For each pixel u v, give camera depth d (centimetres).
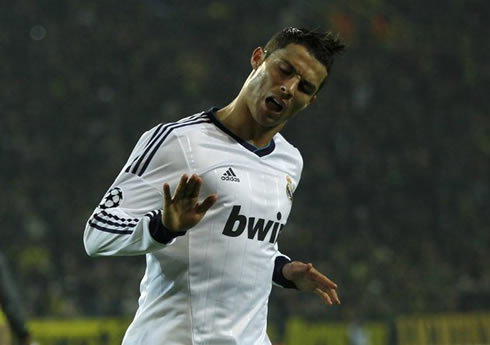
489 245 6116
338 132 6475
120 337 4059
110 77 6312
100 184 5709
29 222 5344
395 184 6353
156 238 909
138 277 5006
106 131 6038
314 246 5669
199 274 1023
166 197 878
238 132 1070
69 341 3975
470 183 6500
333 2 6838
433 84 6956
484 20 7394
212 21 6675
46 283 4925
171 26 6688
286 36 1065
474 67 7112
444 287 5506
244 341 1052
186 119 1070
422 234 6131
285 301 4941
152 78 6341
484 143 6731
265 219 1066
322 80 1077
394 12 7125
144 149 1022
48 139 5962
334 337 4584
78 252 5241
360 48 6875
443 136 6731
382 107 6731
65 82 6197
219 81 6425
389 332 4706
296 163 1152
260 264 1065
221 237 1025
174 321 1027
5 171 5747
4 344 1716
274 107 1046
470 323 4819
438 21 7250
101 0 6619
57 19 6475
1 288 1472
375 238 6000
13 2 6425
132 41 6456
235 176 1038
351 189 6256
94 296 4878
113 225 966
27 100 6106
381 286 5406
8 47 6269
